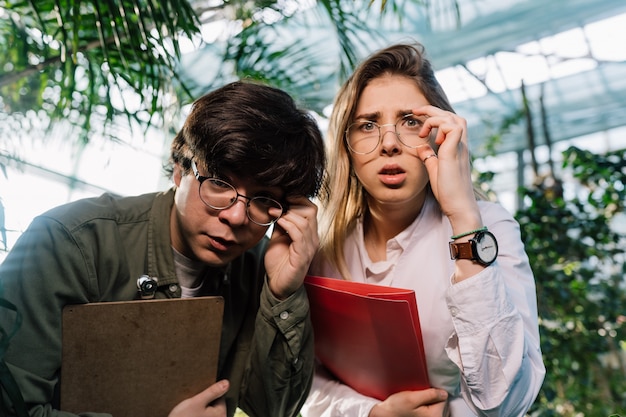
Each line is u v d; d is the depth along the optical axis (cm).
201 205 109
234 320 131
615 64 764
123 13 172
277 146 109
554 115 875
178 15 176
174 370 106
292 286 119
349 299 118
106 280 117
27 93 243
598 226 371
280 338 121
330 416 139
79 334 99
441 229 141
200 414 107
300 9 271
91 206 122
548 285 354
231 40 254
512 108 832
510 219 138
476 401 117
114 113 221
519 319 117
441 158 124
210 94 115
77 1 172
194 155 110
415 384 127
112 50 199
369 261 146
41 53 222
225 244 111
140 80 194
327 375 148
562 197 436
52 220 113
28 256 109
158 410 107
